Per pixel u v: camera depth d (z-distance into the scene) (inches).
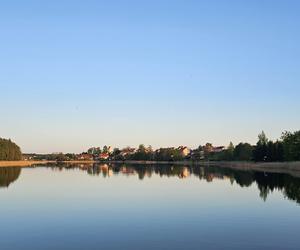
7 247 911.0
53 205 1581.0
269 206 1528.1
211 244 917.2
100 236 1010.7
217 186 2476.6
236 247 889.5
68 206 1552.7
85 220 1238.9
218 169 5728.3
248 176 3590.1
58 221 1224.8
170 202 1662.2
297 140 5211.6
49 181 2972.4
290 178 3201.3
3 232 1069.8
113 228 1109.7
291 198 1784.0
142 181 3006.9
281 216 1291.8
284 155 5753.0
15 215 1339.8
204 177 3528.5
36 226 1147.3
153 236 1004.6
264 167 5846.5
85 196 1897.1
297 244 916.0
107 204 1604.3
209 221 1208.2
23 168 6412.4
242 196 1878.7
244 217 1274.6
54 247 906.1
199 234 1022.4
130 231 1067.9
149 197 1854.1
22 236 1019.3
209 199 1765.5
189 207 1509.6
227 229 1084.5
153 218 1267.2
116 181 3006.9
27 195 1936.5
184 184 2667.3
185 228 1101.1
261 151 6496.1
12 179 3201.3
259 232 1042.1
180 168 6496.1
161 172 4761.3
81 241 959.0
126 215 1327.5
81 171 5132.9
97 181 2997.0
